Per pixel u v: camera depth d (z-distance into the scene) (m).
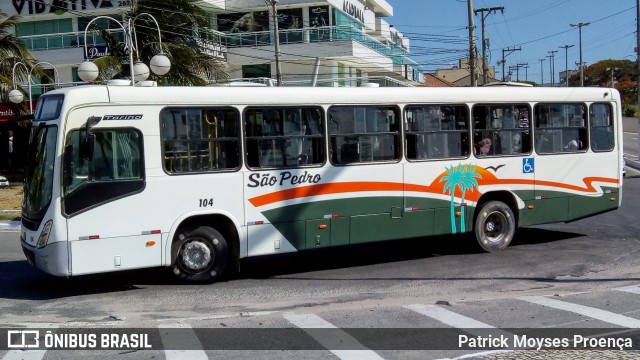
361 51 37.09
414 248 14.27
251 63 37.66
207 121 10.73
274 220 11.16
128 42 19.33
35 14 38.03
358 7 43.50
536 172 13.67
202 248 10.84
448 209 12.75
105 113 10.05
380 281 11.18
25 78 29.11
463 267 12.17
